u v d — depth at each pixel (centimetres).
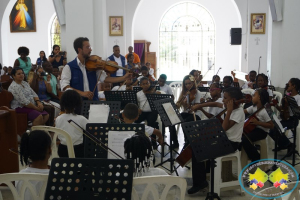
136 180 213
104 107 388
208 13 1630
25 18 1590
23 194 227
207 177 423
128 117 368
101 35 718
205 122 314
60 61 848
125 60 825
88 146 301
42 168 247
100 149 300
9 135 383
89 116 384
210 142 309
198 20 1638
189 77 565
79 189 202
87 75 460
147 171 250
